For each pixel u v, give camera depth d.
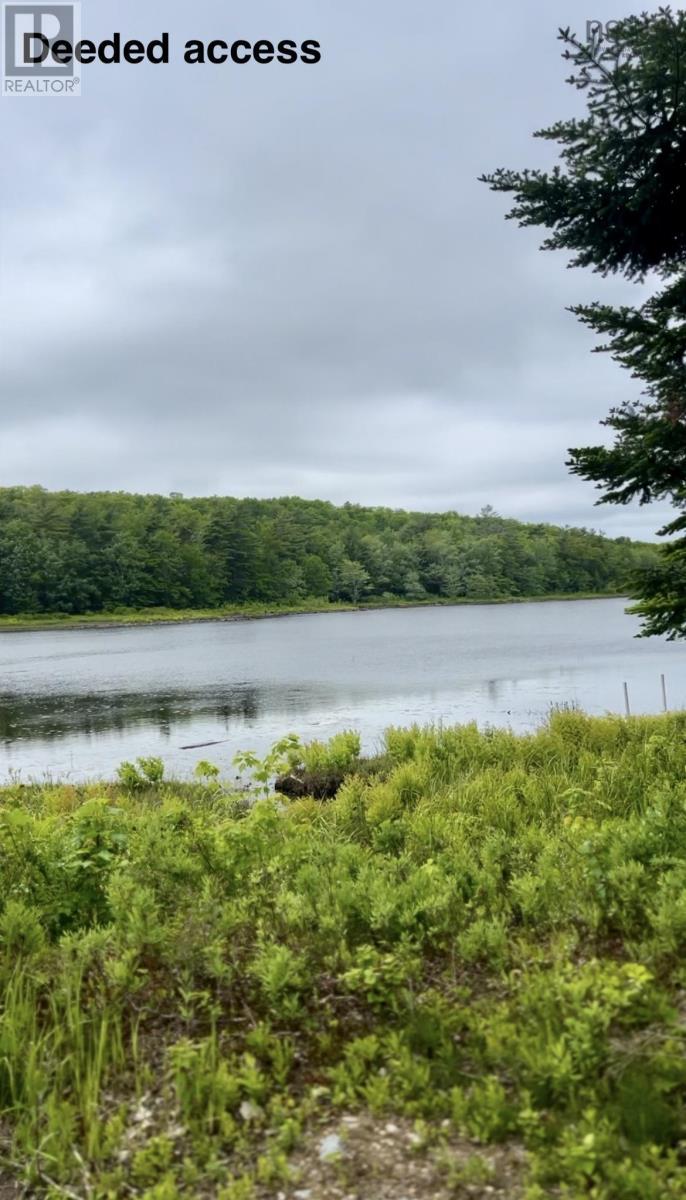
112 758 16.89
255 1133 2.60
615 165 5.95
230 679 32.41
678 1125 2.34
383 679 30.62
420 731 12.03
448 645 48.22
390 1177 2.33
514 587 136.62
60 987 3.49
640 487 6.39
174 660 43.09
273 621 91.81
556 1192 2.17
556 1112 2.48
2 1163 2.60
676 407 6.12
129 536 104.69
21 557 93.94
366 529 157.88
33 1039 3.08
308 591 124.81
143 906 3.90
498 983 3.38
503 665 34.88
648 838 4.71
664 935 3.44
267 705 24.42
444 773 9.59
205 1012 3.33
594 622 71.94
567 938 3.58
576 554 144.38
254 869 4.77
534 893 4.05
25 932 3.98
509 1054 2.78
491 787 7.88
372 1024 3.20
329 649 47.56
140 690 29.59
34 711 24.62
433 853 5.39
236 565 115.81
